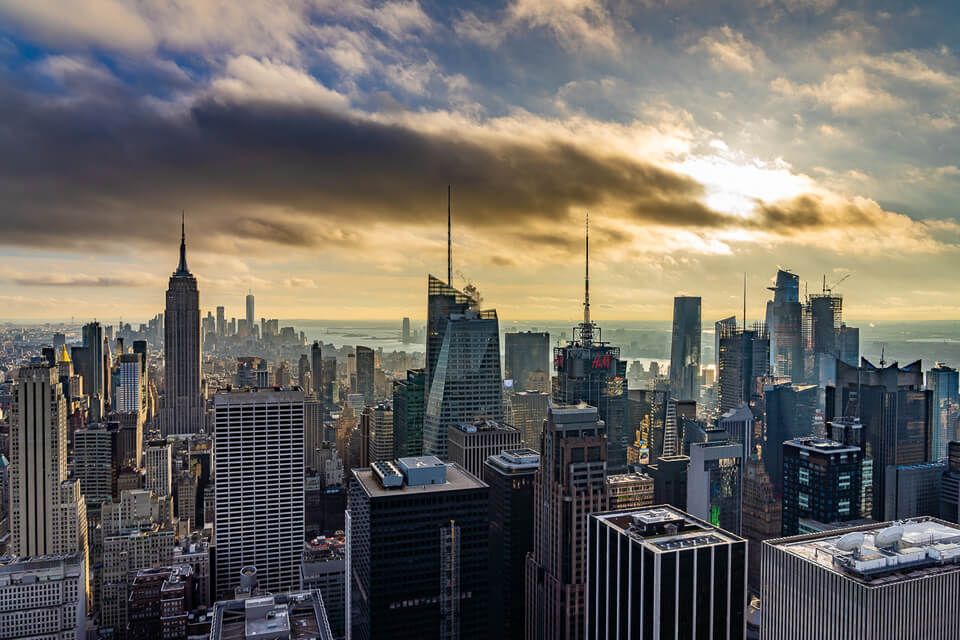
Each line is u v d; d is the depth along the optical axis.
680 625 124.69
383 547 169.00
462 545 174.62
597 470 179.25
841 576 95.62
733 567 127.31
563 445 178.75
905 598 93.50
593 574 145.12
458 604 174.75
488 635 178.88
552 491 183.00
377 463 192.00
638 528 135.88
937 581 95.69
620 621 134.88
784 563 105.56
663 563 123.19
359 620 182.00
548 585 184.38
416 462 184.25
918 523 115.81
